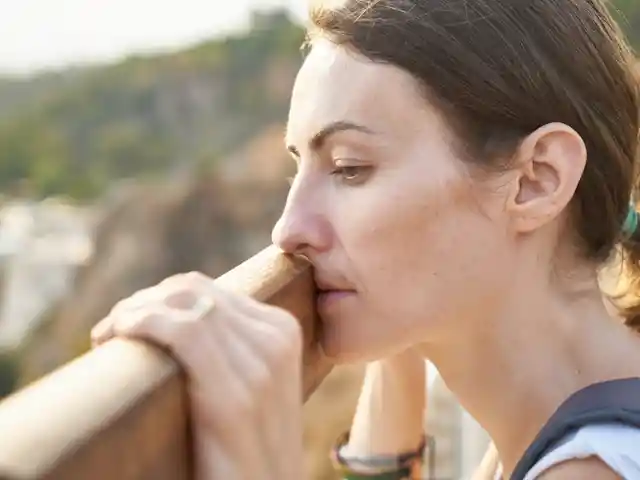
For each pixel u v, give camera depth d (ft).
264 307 2.05
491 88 2.99
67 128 95.04
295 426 1.99
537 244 3.18
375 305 2.99
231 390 1.87
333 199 3.01
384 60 2.96
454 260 3.02
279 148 69.31
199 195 65.98
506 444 3.34
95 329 1.98
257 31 92.89
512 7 3.08
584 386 3.17
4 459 1.39
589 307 3.26
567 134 3.06
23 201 89.35
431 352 3.32
